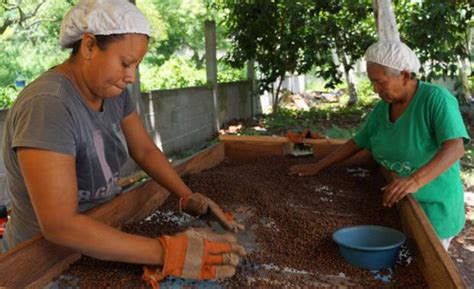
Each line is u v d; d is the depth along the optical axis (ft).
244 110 38.58
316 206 7.69
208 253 5.01
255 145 11.32
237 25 34.99
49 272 5.30
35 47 41.37
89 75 5.16
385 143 8.74
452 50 27.78
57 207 4.68
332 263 5.62
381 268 5.48
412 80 8.23
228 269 5.10
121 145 6.31
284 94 48.08
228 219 6.70
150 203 7.67
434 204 8.38
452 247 14.16
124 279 5.25
